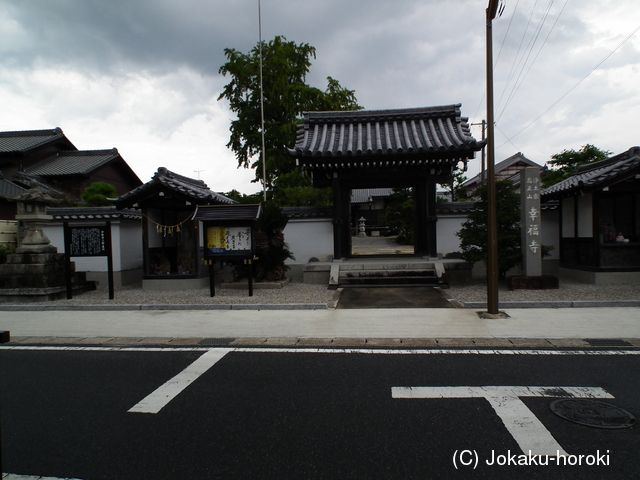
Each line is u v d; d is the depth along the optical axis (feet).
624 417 11.16
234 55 86.48
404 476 8.66
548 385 13.46
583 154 75.00
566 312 23.53
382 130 40.83
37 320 24.52
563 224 37.27
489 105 22.44
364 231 98.48
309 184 75.82
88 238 30.63
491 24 22.20
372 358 16.63
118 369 15.87
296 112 86.74
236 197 83.41
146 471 9.02
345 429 10.73
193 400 12.79
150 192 33.63
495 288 22.80
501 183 31.78
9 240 43.27
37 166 78.95
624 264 32.45
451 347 17.95
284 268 36.55
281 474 8.80
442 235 40.60
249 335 20.38
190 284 34.86
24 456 9.72
